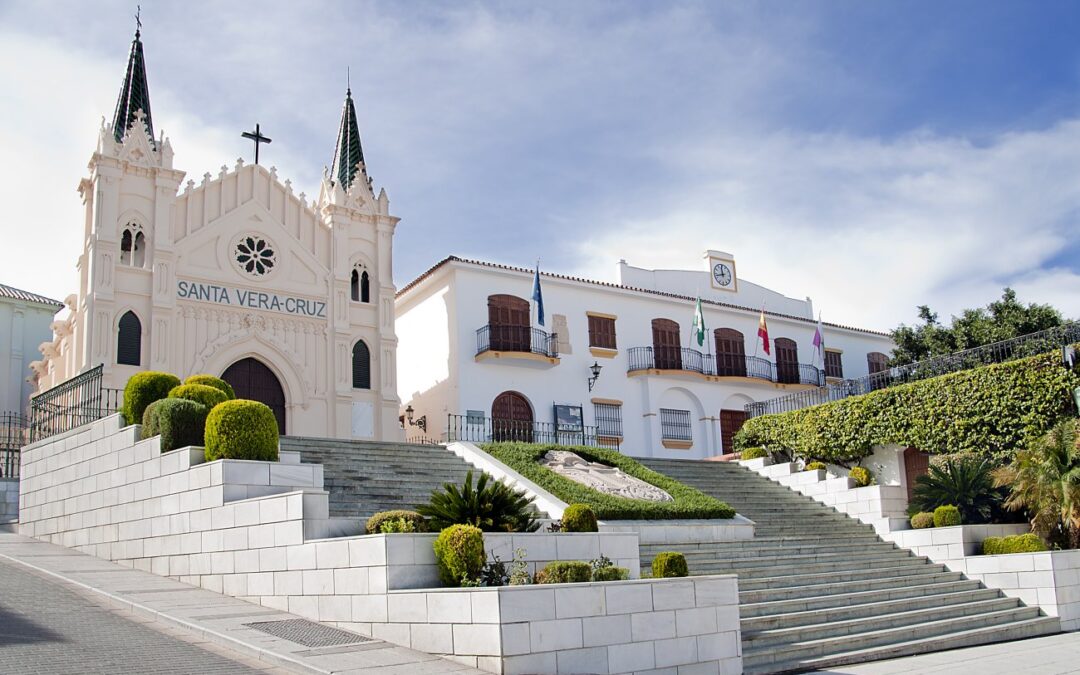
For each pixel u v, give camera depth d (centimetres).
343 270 2823
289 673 921
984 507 2042
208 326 2534
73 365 2425
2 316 3238
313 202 2983
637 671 1066
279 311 2670
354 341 2825
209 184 2638
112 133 2477
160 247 2475
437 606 1029
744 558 1725
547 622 997
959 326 3559
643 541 1741
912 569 1878
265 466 1398
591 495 1833
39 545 1711
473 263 3061
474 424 2958
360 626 1119
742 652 1253
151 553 1486
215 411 1427
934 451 2320
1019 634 1642
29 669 845
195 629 1084
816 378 3912
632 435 3331
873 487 2212
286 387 2642
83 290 2445
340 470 1823
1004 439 2150
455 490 1269
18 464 2127
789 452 2781
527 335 3109
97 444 1666
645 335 3469
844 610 1501
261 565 1273
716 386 3581
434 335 3128
